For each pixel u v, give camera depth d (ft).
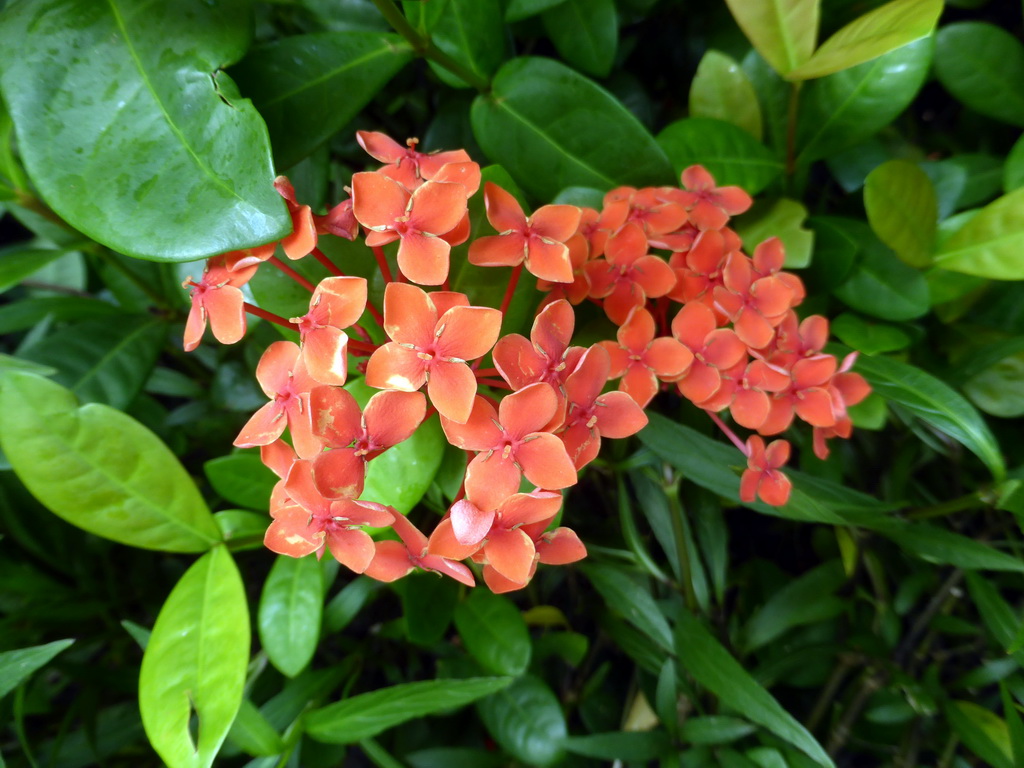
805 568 1.14
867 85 0.85
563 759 0.89
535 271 0.64
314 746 0.93
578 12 0.91
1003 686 0.78
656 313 0.78
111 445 0.73
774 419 0.73
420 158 0.68
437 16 0.75
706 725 0.84
